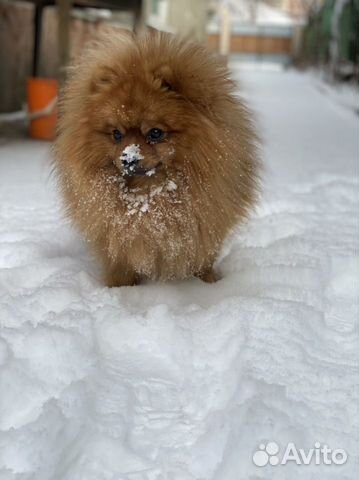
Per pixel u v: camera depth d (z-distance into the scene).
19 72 1.78
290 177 1.08
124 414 0.38
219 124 0.52
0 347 0.42
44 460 0.34
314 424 0.37
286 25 6.68
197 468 0.34
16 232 0.71
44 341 0.43
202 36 3.67
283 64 6.41
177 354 0.45
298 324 0.48
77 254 0.69
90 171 0.54
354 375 0.42
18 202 0.86
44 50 1.90
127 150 0.49
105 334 0.47
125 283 0.60
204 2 3.62
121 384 0.41
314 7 5.07
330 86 3.24
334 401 0.39
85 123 0.53
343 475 0.33
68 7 1.38
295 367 0.42
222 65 0.57
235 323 0.48
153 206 0.53
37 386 0.39
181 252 0.55
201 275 0.61
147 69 0.50
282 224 0.76
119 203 0.54
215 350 0.46
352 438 0.36
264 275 0.60
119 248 0.55
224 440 0.35
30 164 1.13
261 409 0.37
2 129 1.51
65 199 0.59
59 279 0.56
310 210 0.86
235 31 6.70
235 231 0.66
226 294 0.57
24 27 1.77
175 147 0.51
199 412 0.39
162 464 0.34
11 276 0.58
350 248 0.67
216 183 0.52
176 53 0.53
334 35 3.49
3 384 0.39
